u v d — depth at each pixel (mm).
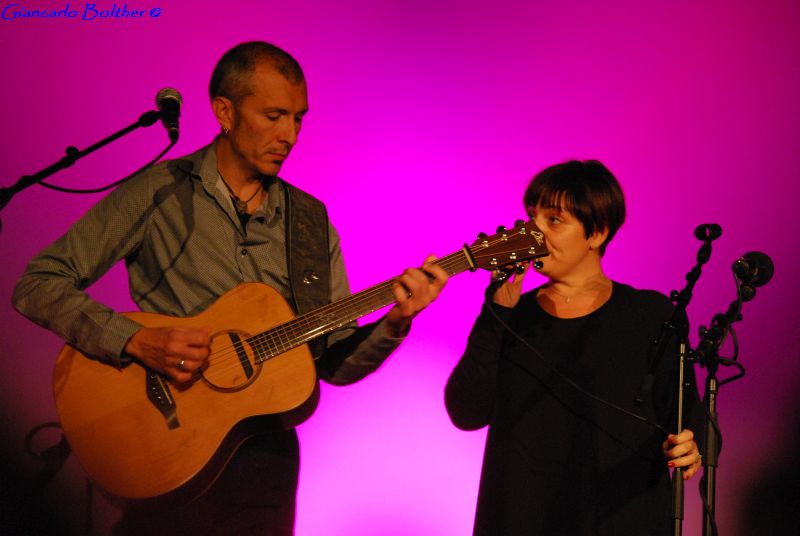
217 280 4695
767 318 7402
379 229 7465
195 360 4277
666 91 7648
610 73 7664
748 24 7613
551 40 7695
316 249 4965
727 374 7410
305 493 7199
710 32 7652
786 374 7336
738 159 7562
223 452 4371
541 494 4211
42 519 6754
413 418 7367
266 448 4551
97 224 4621
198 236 4691
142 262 4758
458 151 7586
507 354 4539
